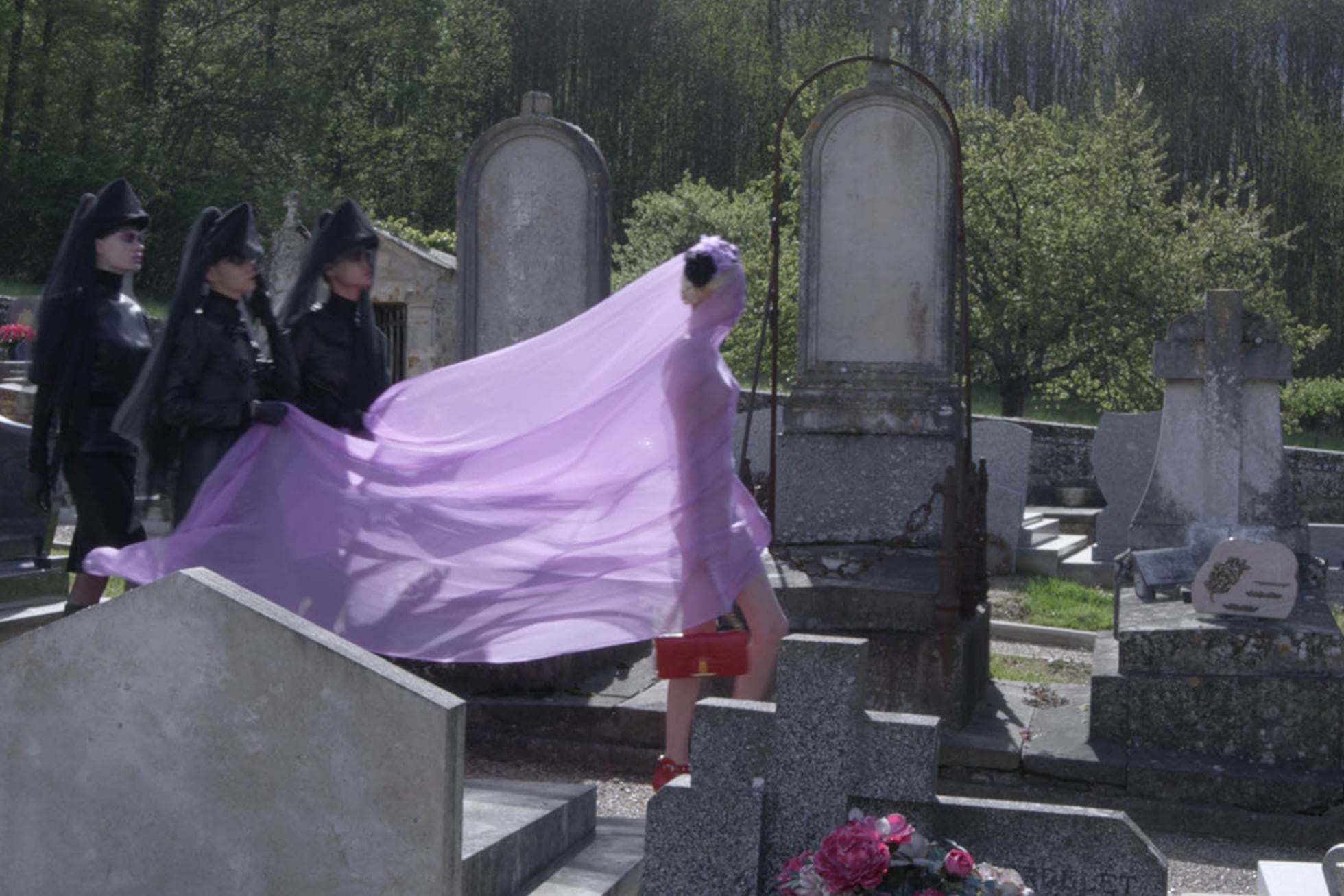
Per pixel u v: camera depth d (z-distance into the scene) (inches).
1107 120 1243.8
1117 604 279.9
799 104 2037.4
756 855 121.6
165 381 194.4
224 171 1517.0
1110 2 2471.7
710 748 124.5
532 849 131.8
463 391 202.2
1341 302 2021.4
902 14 321.7
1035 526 565.9
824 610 250.5
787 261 1095.6
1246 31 2329.0
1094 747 233.6
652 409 189.3
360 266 209.6
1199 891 192.4
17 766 121.7
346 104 1760.6
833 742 122.0
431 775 111.0
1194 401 291.4
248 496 192.9
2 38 1378.0
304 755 114.1
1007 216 1150.3
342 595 187.2
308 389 206.2
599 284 319.6
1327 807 216.8
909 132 318.0
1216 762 227.8
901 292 318.7
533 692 249.0
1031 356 1132.5
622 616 182.7
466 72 2087.8
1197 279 1152.8
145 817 118.7
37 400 214.1
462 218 323.9
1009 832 121.3
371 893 112.8
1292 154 2161.7
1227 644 232.8
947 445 311.1
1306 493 725.9
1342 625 399.9
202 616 116.0
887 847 116.2
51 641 119.9
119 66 1465.3
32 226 1423.5
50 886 121.6
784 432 318.3
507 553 188.4
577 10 2331.4
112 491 214.5
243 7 1571.1
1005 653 356.2
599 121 2333.9
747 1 2554.1
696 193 1632.6
